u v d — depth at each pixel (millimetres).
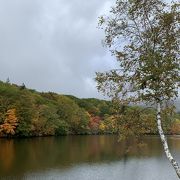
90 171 39938
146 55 14859
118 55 15438
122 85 15391
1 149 60188
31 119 101062
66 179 34688
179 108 15148
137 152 61031
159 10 15211
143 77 14766
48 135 112375
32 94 118875
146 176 38000
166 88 14648
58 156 52719
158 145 75875
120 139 15750
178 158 53312
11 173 36531
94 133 136250
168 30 15070
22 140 86250
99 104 154500
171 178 37094
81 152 59844
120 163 46906
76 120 128875
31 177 34781
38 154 54344
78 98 165375
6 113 94812
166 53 14977
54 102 128500
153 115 15672
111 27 15492
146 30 15234
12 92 101750
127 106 15609
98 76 15656
